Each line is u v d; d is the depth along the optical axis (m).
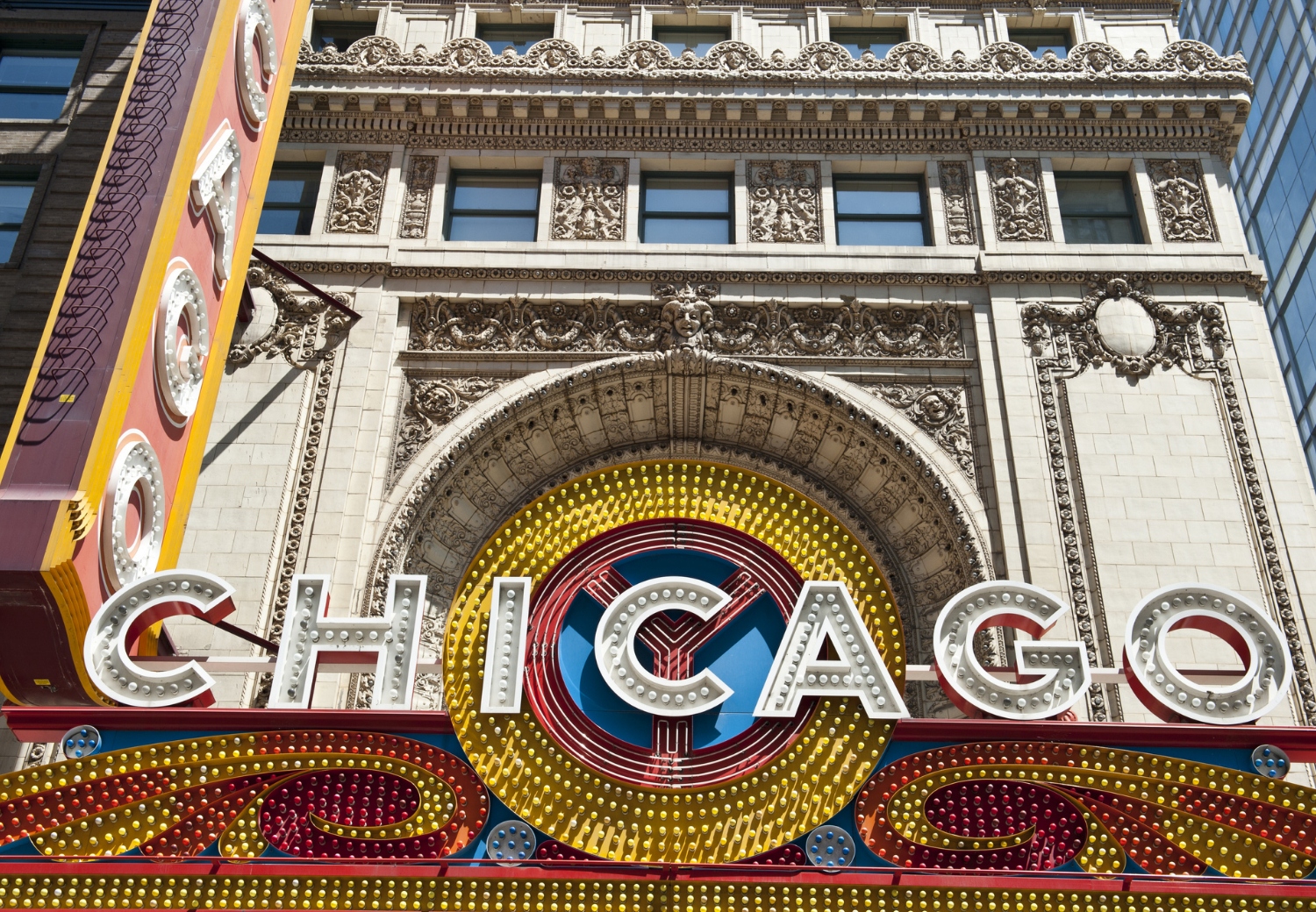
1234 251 25.56
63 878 13.23
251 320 24.95
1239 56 27.64
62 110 25.06
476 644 14.63
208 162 19.19
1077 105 27.16
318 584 14.95
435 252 25.94
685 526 15.74
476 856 13.50
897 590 23.86
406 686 14.40
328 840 13.73
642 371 24.58
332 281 25.61
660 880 13.15
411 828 13.73
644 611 14.48
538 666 14.56
